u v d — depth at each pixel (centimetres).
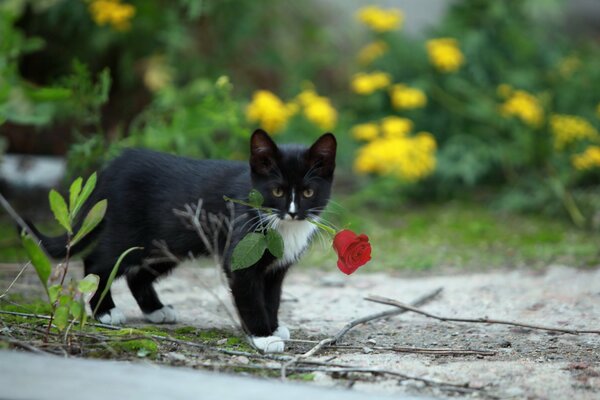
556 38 1371
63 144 1143
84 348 471
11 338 463
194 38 1187
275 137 1047
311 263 870
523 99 1091
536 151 1101
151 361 461
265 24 1279
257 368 463
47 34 1138
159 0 1117
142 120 1090
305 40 1311
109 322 600
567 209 1052
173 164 607
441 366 483
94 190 609
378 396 394
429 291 734
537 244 930
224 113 881
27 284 716
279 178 566
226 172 591
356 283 782
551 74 1239
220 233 575
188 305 683
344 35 1395
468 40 1209
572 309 658
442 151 1158
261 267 558
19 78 910
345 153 1115
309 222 585
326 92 1327
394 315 644
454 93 1196
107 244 597
